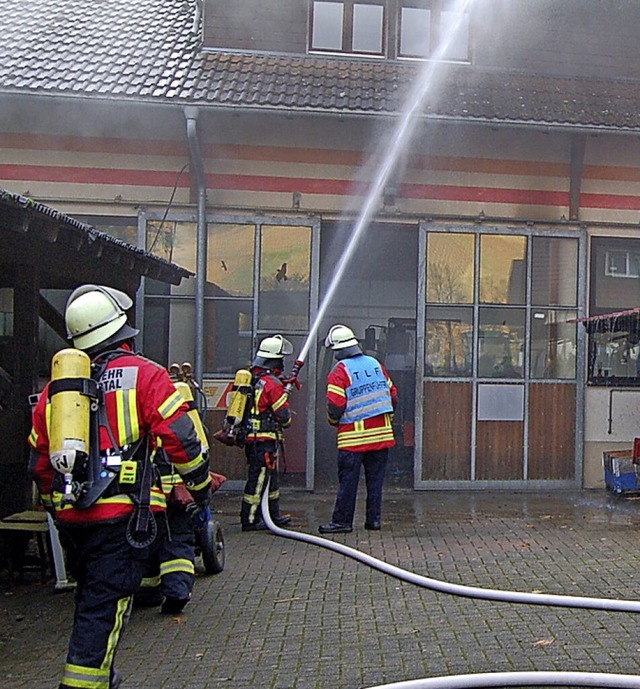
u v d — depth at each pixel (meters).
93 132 9.84
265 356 7.75
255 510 7.62
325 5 10.50
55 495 3.34
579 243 10.23
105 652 3.29
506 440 10.10
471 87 10.08
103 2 12.10
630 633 4.63
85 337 3.59
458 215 10.10
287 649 4.46
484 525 7.91
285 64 10.21
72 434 3.26
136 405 3.44
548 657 4.26
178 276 8.46
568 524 7.95
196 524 5.35
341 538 7.30
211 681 4.04
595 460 10.25
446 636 4.61
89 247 6.32
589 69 10.78
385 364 12.44
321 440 12.09
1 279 6.70
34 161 9.80
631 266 10.40
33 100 8.98
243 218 9.88
